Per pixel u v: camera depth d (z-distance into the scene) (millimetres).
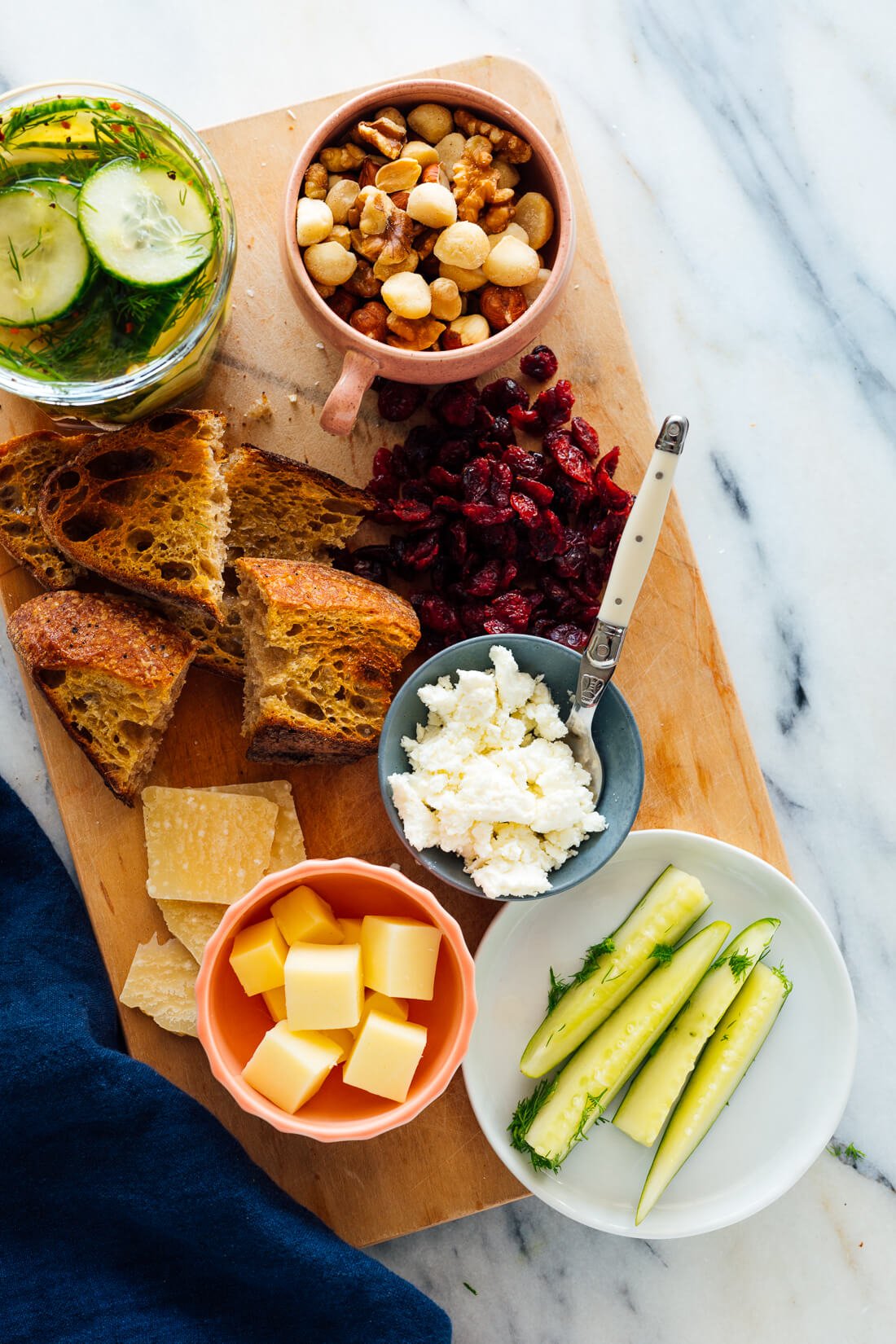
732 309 793
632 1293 782
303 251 674
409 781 680
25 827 738
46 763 723
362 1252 719
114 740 707
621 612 657
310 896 692
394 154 677
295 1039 674
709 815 742
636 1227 717
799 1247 785
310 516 722
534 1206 782
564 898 732
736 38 793
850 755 799
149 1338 709
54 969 723
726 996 720
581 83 790
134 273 642
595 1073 708
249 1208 700
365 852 731
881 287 796
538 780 679
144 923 724
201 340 669
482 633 719
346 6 780
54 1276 712
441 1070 666
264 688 699
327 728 698
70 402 657
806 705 799
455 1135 727
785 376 795
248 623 708
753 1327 783
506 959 730
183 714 731
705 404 793
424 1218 724
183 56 778
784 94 795
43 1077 699
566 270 673
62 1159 706
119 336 657
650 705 740
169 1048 724
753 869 726
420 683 688
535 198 688
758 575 797
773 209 794
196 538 695
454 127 694
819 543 797
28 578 725
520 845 676
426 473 722
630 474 740
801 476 796
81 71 776
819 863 798
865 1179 788
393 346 678
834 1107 723
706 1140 735
